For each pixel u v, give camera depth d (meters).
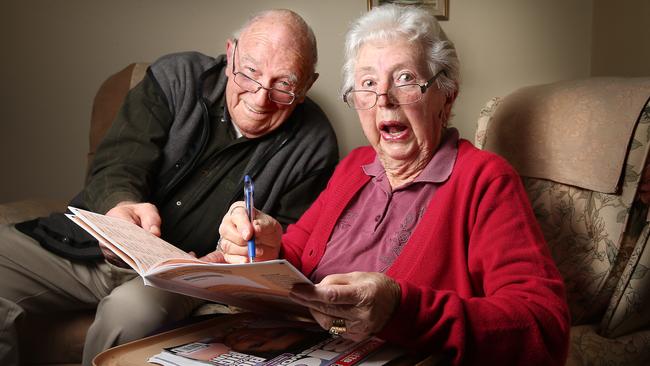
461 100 2.35
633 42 2.04
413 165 1.29
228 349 1.02
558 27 2.36
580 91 1.54
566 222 1.46
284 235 1.50
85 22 2.45
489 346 0.97
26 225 1.69
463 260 1.16
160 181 1.82
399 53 1.24
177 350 1.02
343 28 2.35
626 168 1.36
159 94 1.88
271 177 1.80
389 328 0.97
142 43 2.44
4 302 1.48
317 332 1.10
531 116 1.61
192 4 2.40
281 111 1.80
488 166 1.20
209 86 1.89
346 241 1.32
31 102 2.50
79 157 2.54
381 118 1.26
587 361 1.29
